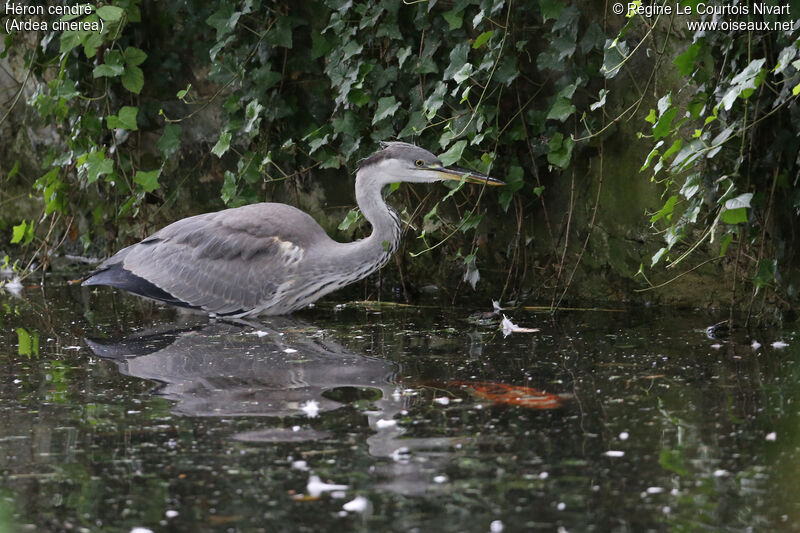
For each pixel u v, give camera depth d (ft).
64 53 42.50
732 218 28.35
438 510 18.63
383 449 21.95
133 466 21.22
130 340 33.78
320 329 35.17
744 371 27.63
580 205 38.81
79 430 23.76
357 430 23.34
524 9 37.70
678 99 35.42
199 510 18.88
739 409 24.13
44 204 48.73
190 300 36.88
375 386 27.27
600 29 36.19
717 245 35.81
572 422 23.53
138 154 45.73
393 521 18.21
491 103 38.52
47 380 28.60
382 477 20.30
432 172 36.94
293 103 42.73
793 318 34.17
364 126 40.98
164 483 20.24
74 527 18.26
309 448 22.12
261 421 24.20
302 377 28.40
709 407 24.39
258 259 36.88
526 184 39.55
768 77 32.40
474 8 38.34
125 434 23.39
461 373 28.40
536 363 29.35
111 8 41.14
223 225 37.40
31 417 24.90
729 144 32.58
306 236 37.40
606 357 29.84
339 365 29.78
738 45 31.94
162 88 44.93
